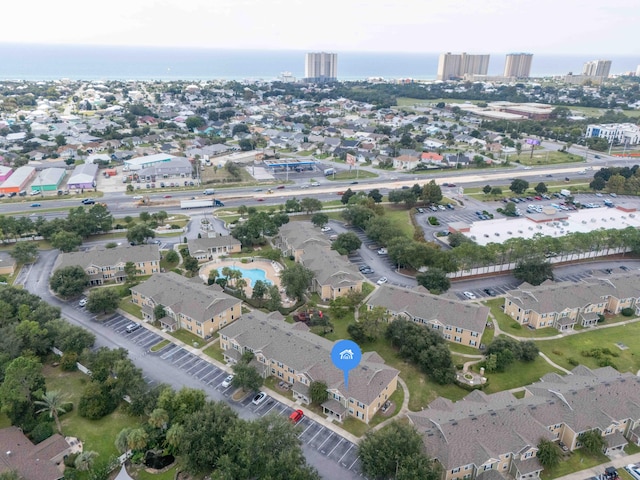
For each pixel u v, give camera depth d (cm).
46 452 8975
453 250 16988
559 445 9756
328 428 10069
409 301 13975
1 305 12862
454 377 11456
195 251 18350
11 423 10119
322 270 16088
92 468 8788
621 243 18400
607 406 9956
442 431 9031
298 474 8088
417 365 12094
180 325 13962
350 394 10294
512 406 9762
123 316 14462
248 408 10581
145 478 8806
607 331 14012
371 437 8825
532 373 12050
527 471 8831
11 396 9769
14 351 11381
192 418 9144
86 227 19938
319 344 11738
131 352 12606
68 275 15375
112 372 11206
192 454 8650
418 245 17212
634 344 13362
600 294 14738
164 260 18200
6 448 8938
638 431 9825
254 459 8475
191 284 14700
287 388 11331
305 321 14050
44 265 17825
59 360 12238
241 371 10894
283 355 11512
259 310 14812
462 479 8725
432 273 15675
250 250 19500
